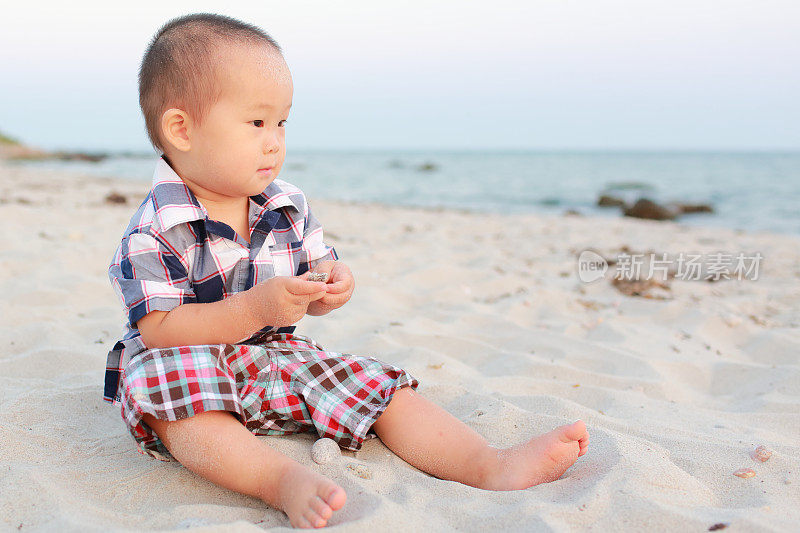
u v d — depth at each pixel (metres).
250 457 1.61
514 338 3.43
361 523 1.46
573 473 1.80
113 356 1.88
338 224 8.11
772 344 3.46
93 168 26.16
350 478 1.70
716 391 2.94
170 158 1.84
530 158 58.00
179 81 1.71
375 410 1.87
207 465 1.63
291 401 1.89
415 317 3.70
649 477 1.71
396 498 1.65
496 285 4.70
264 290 1.69
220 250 1.84
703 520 1.50
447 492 1.69
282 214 2.02
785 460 1.92
